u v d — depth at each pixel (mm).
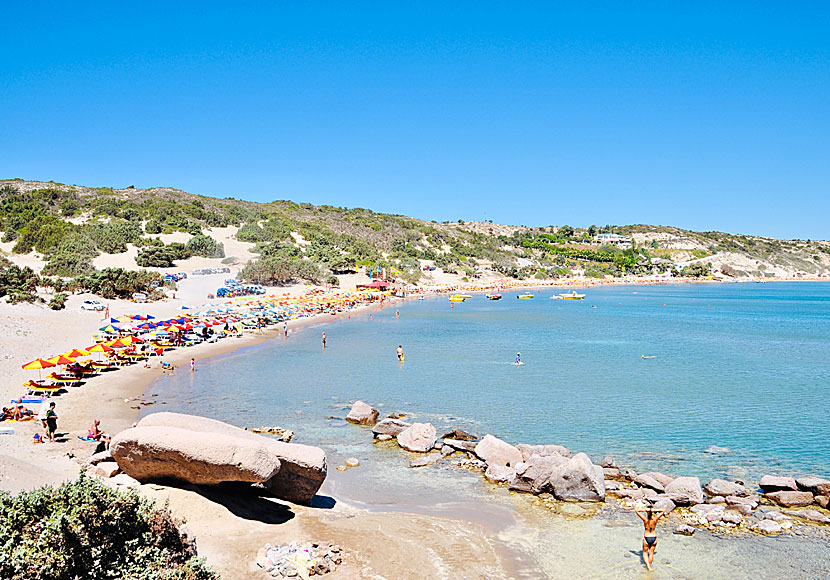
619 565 18047
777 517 21438
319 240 182750
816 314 114938
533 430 33062
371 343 69562
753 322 98688
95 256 133000
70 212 166875
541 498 23484
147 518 14367
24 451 25562
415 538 19062
